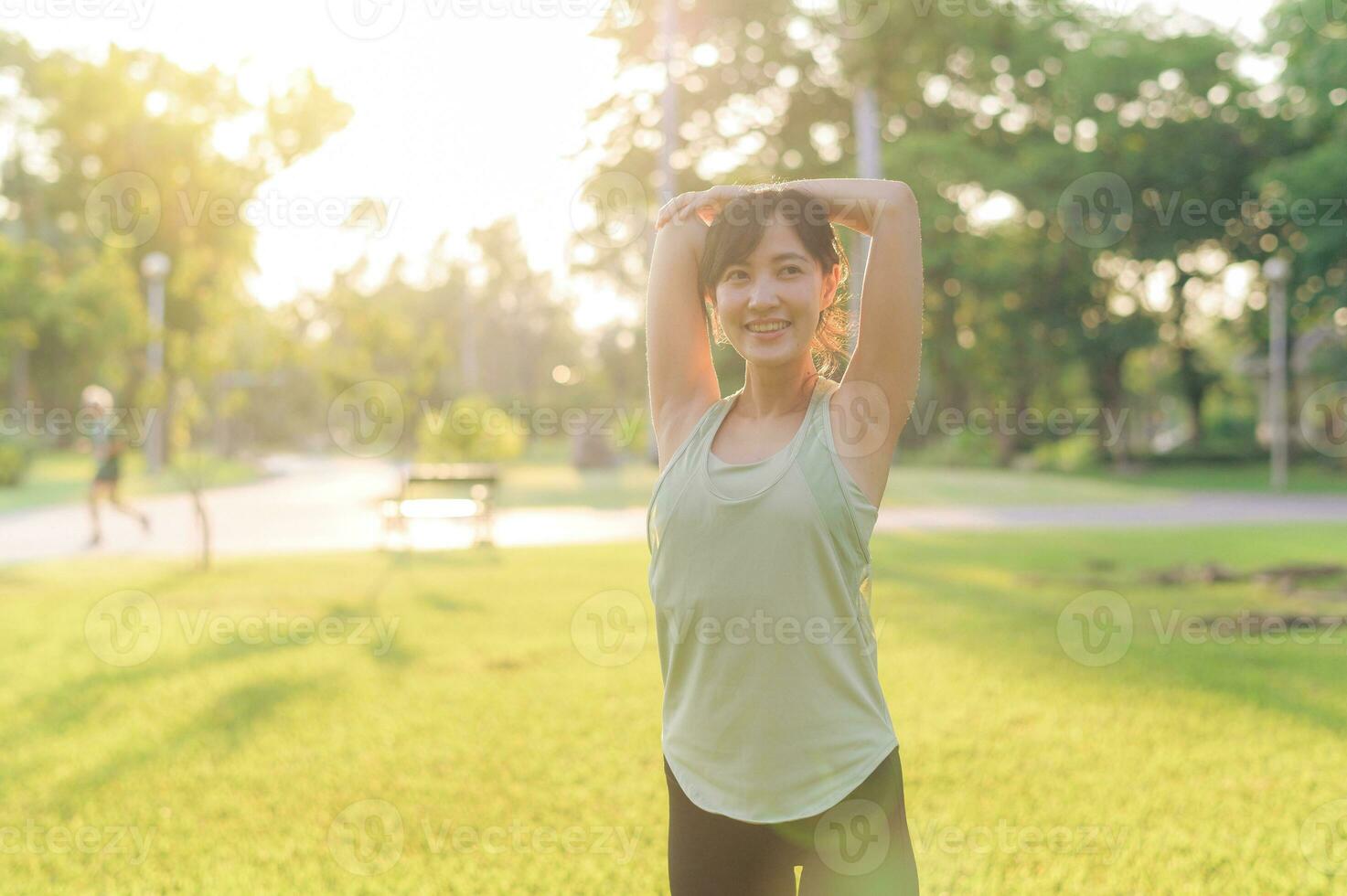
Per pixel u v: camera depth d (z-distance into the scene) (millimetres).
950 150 30078
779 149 30906
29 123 34406
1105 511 19391
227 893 3240
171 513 19859
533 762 4535
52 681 6191
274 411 65062
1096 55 31625
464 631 7660
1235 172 31531
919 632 7375
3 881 3355
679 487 1674
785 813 1612
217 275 11273
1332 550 12312
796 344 1691
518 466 39844
